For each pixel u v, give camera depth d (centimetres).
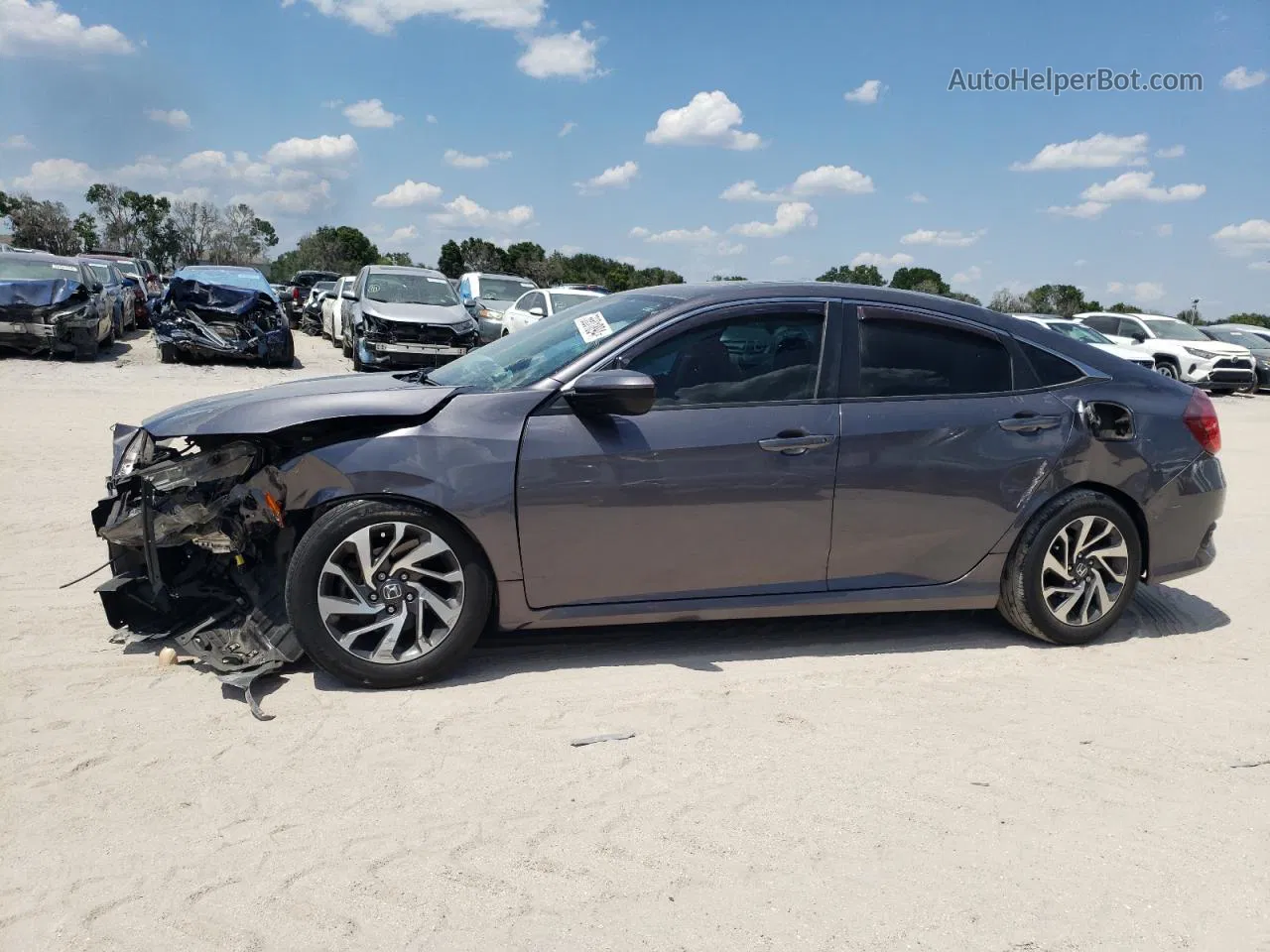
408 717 381
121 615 436
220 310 1775
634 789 329
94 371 1617
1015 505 468
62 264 1794
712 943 253
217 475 412
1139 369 504
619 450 416
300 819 306
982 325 478
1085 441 475
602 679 425
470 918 259
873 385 454
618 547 423
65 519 662
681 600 437
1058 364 487
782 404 441
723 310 443
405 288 1877
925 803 326
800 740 370
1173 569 505
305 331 3003
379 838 296
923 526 458
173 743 355
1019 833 311
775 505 436
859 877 284
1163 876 291
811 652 470
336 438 407
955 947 255
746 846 297
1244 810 331
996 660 466
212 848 289
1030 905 274
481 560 414
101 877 274
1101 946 258
